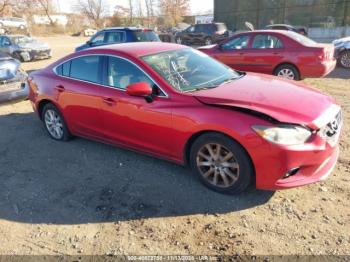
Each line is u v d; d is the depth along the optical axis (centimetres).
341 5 2119
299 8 2291
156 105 364
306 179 314
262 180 313
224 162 334
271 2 2391
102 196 362
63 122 500
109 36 1197
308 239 279
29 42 1644
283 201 330
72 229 314
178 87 368
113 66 416
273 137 297
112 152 468
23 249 293
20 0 5072
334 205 320
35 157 473
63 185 392
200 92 357
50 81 496
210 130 328
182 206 335
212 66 437
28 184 400
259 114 306
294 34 865
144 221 317
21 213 344
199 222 311
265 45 873
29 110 709
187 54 441
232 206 329
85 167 430
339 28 2162
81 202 355
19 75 720
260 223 303
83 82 450
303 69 820
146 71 382
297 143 298
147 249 282
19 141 536
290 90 365
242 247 277
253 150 305
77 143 511
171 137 362
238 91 356
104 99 416
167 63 401
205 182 357
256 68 890
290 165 300
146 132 384
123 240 294
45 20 5447
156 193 359
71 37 4256
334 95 725
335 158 349
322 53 797
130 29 1174
